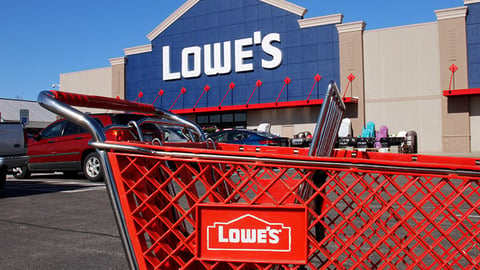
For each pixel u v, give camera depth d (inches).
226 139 587.2
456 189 74.7
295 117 1061.8
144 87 1274.6
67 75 1414.9
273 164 73.8
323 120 76.9
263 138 565.6
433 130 922.7
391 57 965.8
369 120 983.0
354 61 989.2
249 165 75.4
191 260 76.5
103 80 1341.0
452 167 73.2
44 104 80.7
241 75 1128.2
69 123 441.7
